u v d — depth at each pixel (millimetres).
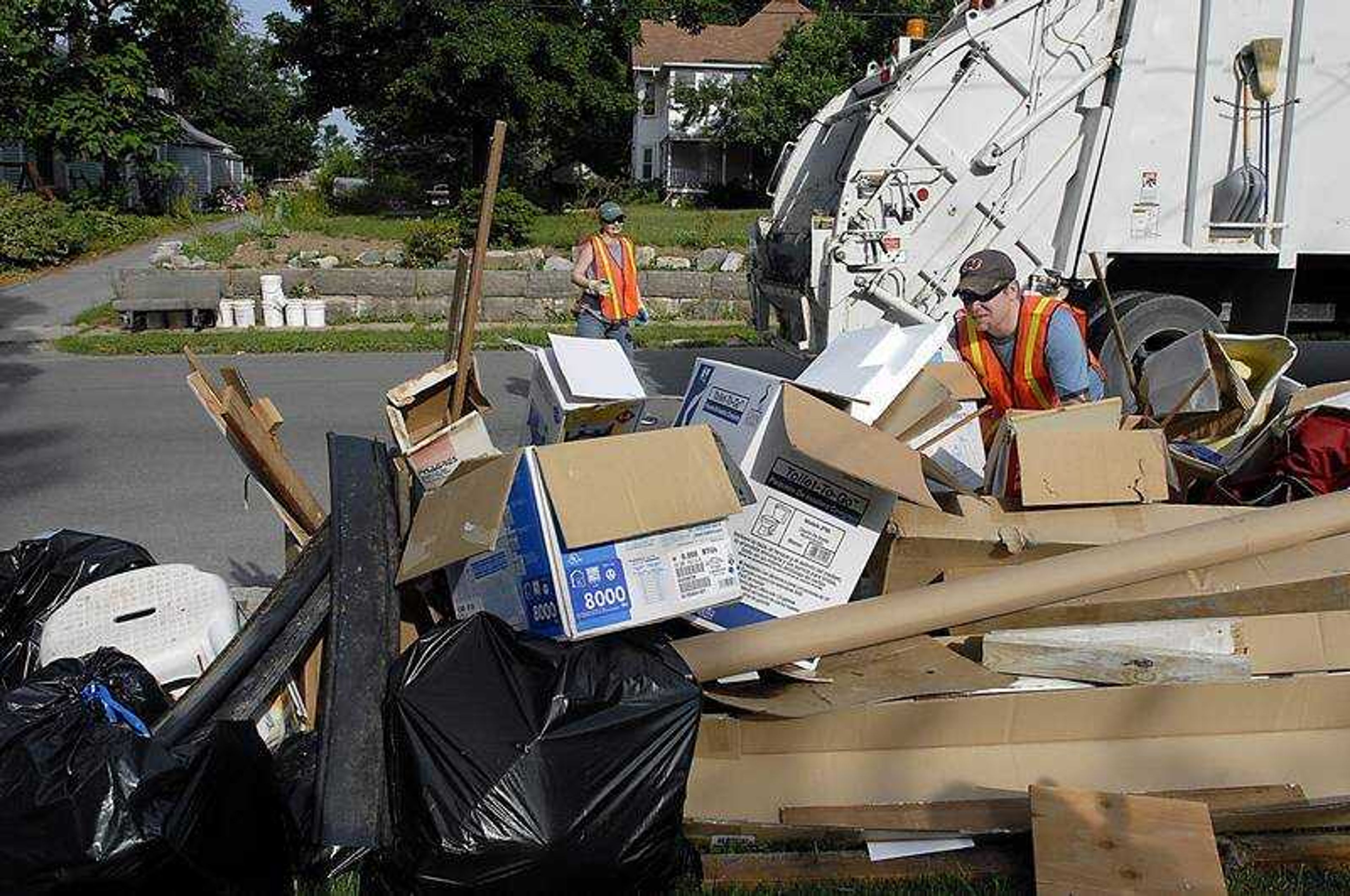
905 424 3420
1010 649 3105
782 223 8680
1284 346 4438
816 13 41969
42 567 3754
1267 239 7160
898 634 3064
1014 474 3531
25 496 6543
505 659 2650
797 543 3154
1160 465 3461
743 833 2863
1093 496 3406
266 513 6180
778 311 8539
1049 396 4020
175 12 28453
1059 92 6980
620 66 28766
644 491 2865
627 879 2506
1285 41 6953
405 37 26391
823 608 3135
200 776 2406
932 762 3033
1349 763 3066
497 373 10656
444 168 28797
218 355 11977
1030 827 2818
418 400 3971
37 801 2273
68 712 2453
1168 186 7062
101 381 10398
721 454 2992
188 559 5395
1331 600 3207
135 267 15648
